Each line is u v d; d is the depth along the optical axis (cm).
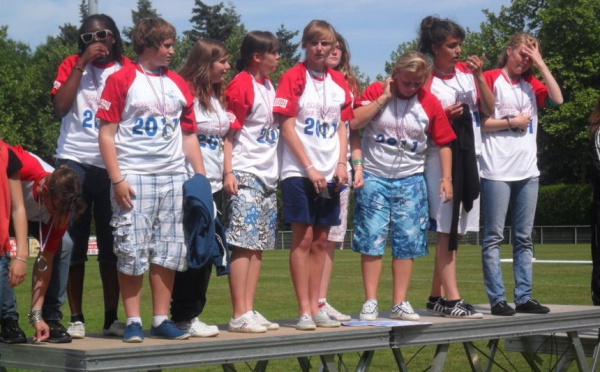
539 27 5391
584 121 5006
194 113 562
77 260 563
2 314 522
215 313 1258
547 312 708
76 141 570
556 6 5138
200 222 520
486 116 712
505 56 734
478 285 1766
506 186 707
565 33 5106
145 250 518
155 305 534
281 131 600
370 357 614
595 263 781
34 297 520
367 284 662
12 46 6975
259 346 536
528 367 897
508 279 1966
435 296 715
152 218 522
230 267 571
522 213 720
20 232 511
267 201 599
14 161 514
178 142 538
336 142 615
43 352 498
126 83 521
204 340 521
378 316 687
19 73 6406
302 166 595
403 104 656
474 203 697
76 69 557
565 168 5509
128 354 479
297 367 870
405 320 650
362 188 662
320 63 612
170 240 525
